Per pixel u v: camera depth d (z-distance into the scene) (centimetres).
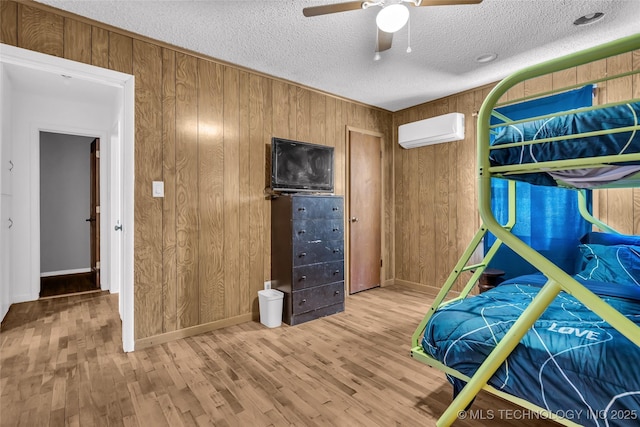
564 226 285
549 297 112
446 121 363
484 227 155
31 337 264
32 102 368
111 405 175
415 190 422
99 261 417
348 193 397
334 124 382
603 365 104
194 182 275
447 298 379
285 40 254
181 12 217
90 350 242
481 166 126
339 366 219
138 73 246
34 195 370
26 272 366
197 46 264
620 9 210
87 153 526
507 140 123
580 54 99
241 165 303
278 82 330
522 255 117
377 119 430
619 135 99
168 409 172
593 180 133
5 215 309
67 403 176
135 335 244
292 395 185
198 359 229
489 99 123
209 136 283
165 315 259
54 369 213
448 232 386
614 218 263
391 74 320
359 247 409
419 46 262
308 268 307
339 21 227
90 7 212
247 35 246
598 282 191
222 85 291
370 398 182
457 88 358
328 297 323
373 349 245
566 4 205
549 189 294
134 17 223
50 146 496
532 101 306
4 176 300
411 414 168
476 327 140
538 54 275
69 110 389
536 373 116
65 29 217
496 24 229
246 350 243
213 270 285
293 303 296
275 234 317
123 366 218
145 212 250
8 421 161
